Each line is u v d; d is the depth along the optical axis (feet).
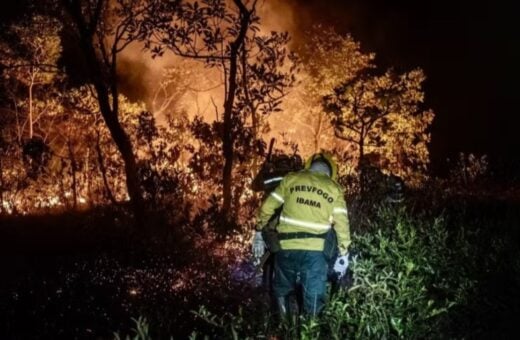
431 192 45.34
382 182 33.35
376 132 55.42
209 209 32.86
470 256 23.67
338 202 19.49
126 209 41.01
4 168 52.11
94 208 44.01
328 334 16.98
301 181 19.63
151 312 21.90
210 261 28.40
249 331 16.78
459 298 20.76
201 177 39.22
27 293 24.07
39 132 59.16
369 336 16.19
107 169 48.24
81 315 21.95
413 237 23.95
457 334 19.10
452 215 36.76
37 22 52.90
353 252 24.62
